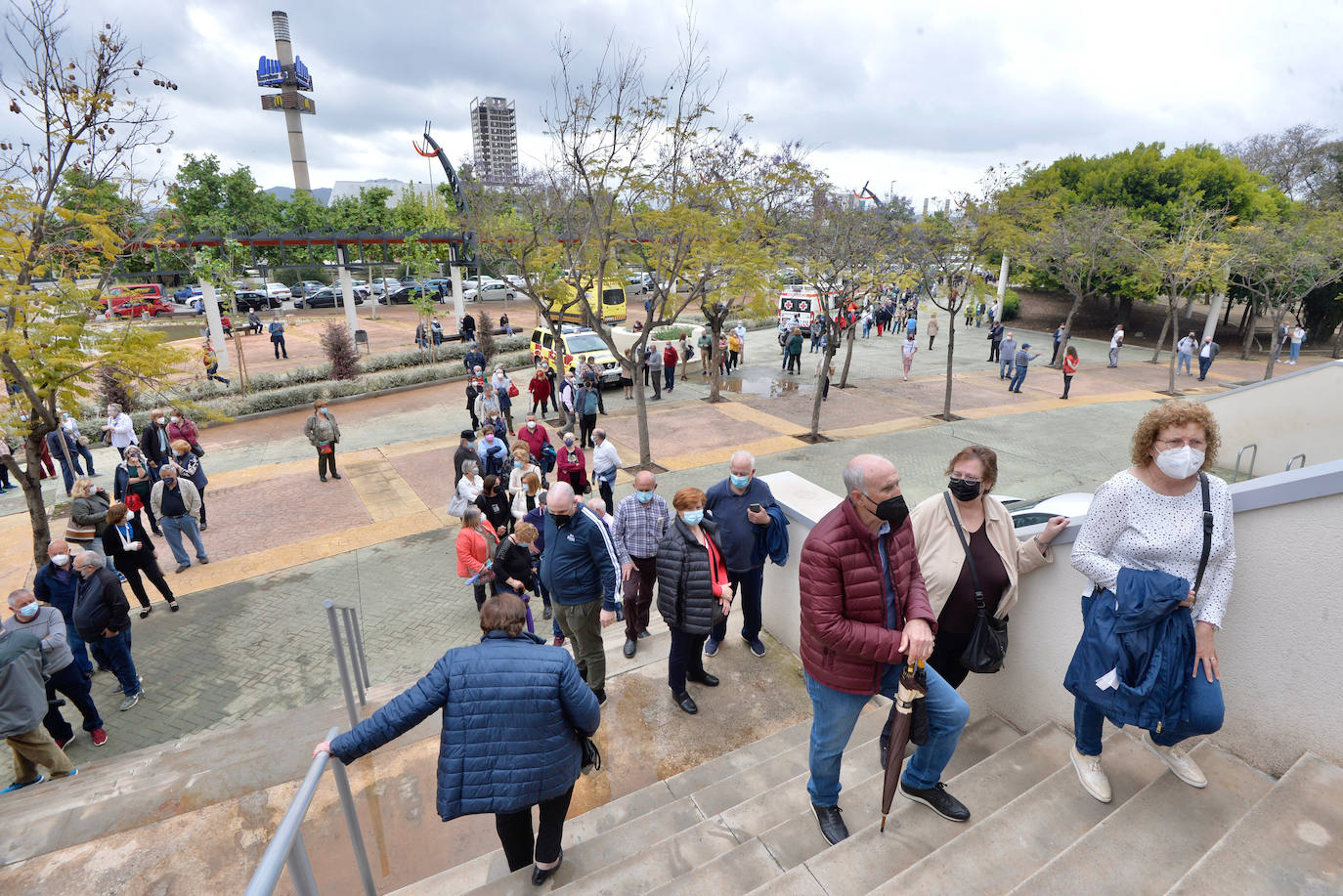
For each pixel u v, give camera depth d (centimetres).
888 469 232
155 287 3769
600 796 392
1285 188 3862
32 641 508
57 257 856
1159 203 3212
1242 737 267
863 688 265
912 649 242
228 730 526
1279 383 1202
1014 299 3931
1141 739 300
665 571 436
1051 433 1605
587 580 446
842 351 2888
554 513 430
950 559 298
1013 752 311
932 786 286
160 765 476
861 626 250
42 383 753
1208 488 231
